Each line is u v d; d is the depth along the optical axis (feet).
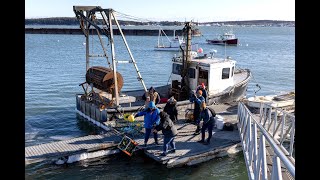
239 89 63.00
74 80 110.22
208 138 39.60
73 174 34.60
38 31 498.28
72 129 54.54
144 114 38.52
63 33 500.33
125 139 38.52
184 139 41.09
